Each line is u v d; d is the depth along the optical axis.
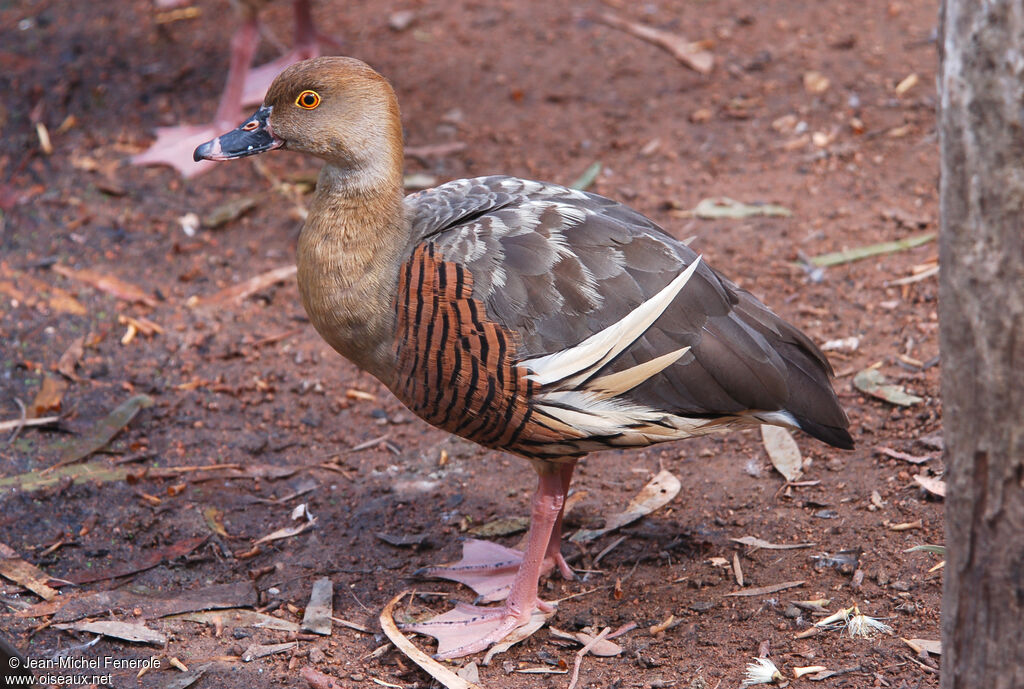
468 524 6.67
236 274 9.17
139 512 6.75
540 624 5.73
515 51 12.00
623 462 7.12
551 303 5.34
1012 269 3.40
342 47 12.05
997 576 3.70
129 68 11.82
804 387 5.55
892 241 8.84
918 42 11.57
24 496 6.75
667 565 6.12
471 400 5.43
